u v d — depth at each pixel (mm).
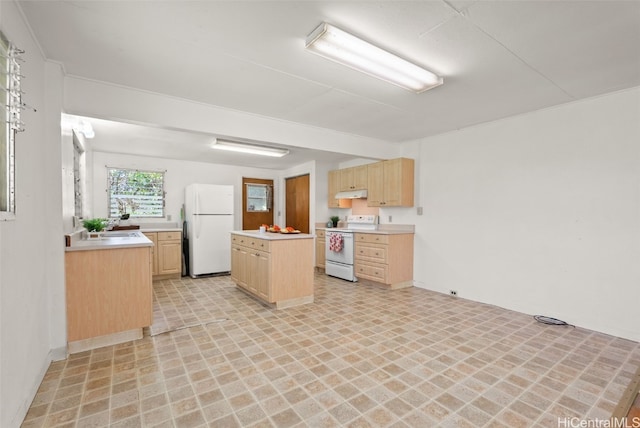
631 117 2670
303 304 3656
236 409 1698
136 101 2658
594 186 2881
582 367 2166
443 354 2355
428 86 2477
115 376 2031
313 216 6066
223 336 2701
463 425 1576
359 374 2064
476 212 3816
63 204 2322
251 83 2531
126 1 1549
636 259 2650
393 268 4379
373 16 1688
